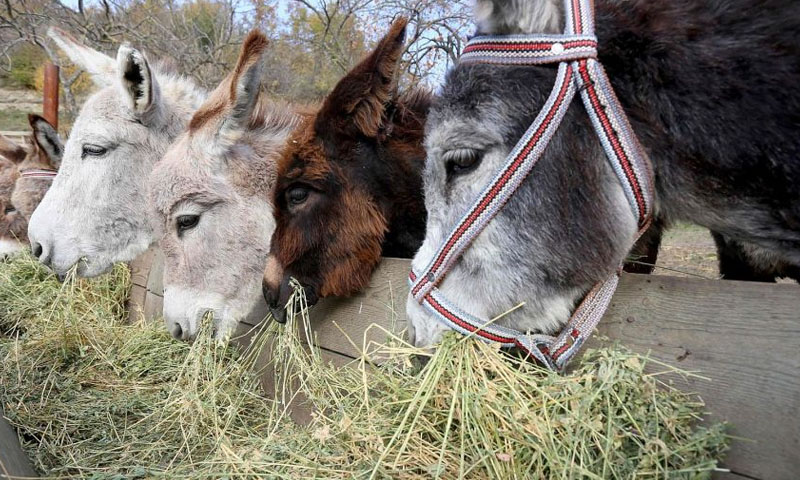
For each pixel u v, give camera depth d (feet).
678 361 2.00
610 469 1.82
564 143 1.94
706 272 5.80
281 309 3.17
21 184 6.98
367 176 3.11
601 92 1.91
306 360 3.27
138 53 4.17
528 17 1.95
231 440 3.11
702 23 1.96
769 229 2.00
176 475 2.73
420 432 2.22
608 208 1.96
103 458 3.17
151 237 4.64
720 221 2.06
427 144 2.16
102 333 4.99
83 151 4.42
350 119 3.05
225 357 4.01
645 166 1.95
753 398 1.81
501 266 2.02
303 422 3.32
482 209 1.99
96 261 4.47
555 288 2.00
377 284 3.14
